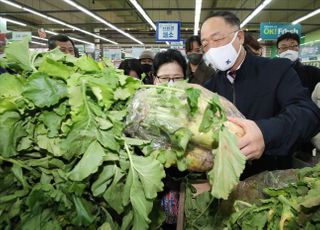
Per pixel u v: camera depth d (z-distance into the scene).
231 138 0.68
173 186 1.00
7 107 0.66
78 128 0.63
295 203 0.75
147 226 0.64
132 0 9.84
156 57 1.69
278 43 3.02
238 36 1.47
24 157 0.71
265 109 1.46
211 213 0.95
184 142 0.67
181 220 0.92
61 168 0.69
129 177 0.66
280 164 1.45
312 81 2.83
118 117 0.69
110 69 0.75
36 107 0.66
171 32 11.66
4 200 0.67
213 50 1.46
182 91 0.73
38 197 0.66
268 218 0.77
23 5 11.40
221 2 13.91
